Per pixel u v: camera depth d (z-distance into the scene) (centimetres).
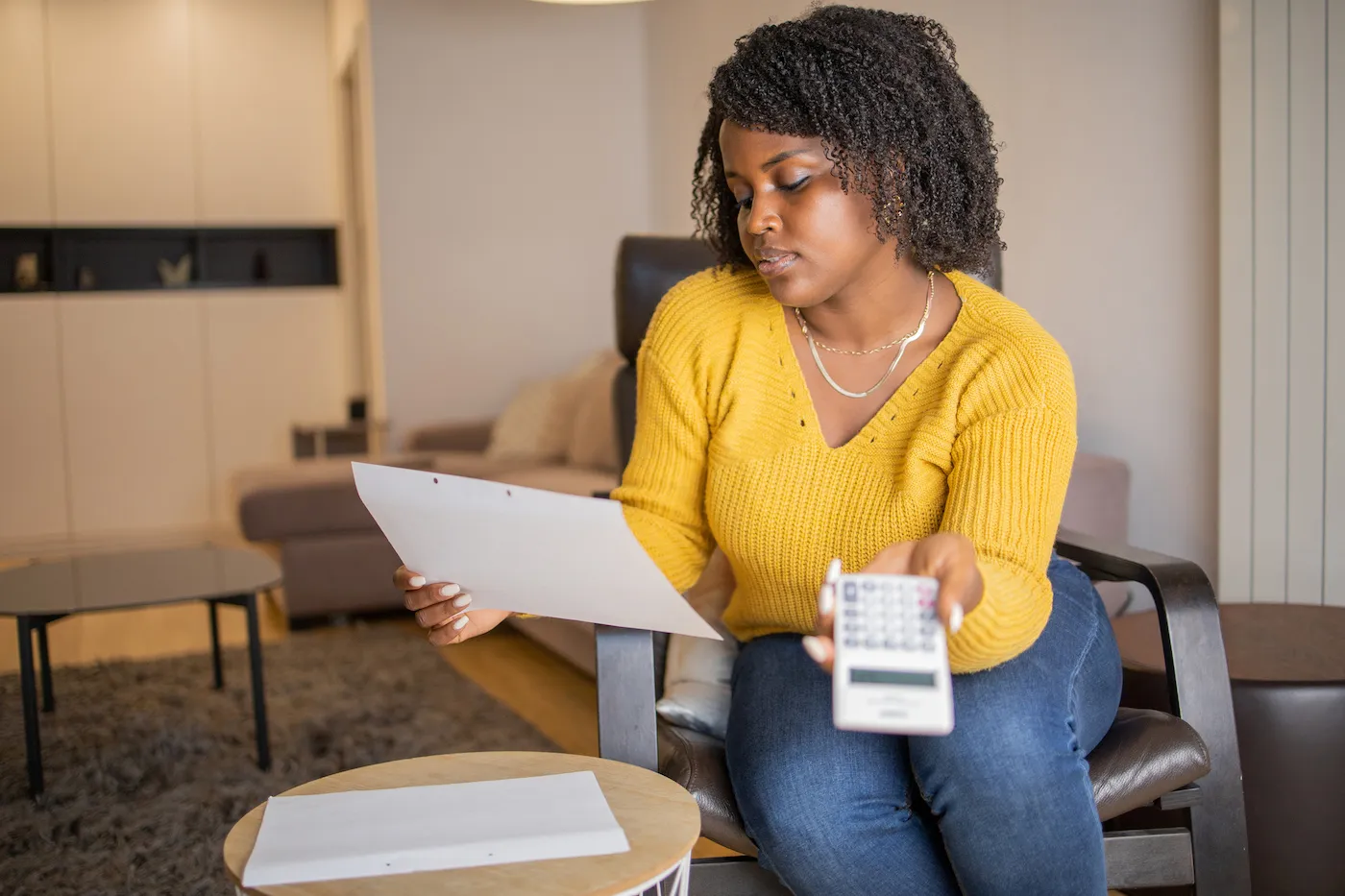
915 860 114
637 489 136
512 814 99
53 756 254
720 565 157
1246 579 223
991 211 126
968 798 107
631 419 200
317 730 264
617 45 508
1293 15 208
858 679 81
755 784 115
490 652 342
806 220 114
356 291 568
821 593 84
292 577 370
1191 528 242
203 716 280
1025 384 117
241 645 353
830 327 127
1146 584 136
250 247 612
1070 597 125
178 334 568
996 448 114
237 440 580
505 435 429
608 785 108
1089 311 266
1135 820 168
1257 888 159
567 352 513
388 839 93
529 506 101
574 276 511
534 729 267
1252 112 215
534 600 114
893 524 120
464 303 499
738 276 137
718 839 122
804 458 125
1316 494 211
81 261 588
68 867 198
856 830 113
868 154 113
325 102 585
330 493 373
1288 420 214
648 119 509
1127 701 165
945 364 123
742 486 126
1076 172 267
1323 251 207
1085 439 271
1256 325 218
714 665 144
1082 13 262
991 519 111
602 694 126
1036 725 108
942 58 123
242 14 572
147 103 564
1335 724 155
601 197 511
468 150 495
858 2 342
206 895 188
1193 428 240
